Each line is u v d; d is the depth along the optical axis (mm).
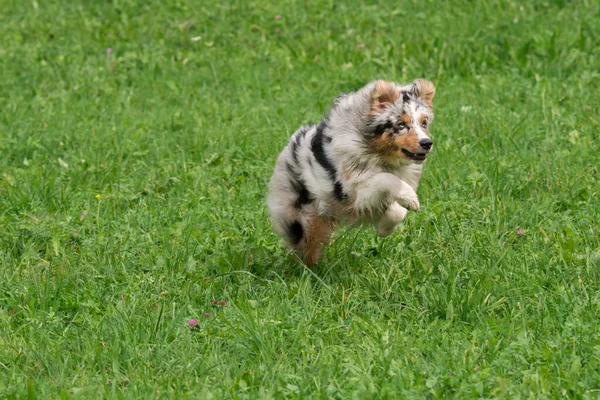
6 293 14992
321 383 11734
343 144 14297
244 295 14602
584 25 26625
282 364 12367
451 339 12828
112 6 32219
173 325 13508
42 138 22203
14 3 33125
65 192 19047
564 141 20297
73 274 15500
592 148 19531
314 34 28766
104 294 14898
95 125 23250
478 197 17766
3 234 17219
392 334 12906
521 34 26797
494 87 23766
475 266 15016
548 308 13492
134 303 14180
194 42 29250
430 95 14578
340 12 30125
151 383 12039
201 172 19875
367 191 14258
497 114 21781
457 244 15914
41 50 29297
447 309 13516
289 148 15336
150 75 27172
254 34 29500
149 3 32312
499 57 26156
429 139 13828
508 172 18609
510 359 12039
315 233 15375
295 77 26234
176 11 31500
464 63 25719
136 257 16219
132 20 31062
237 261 15766
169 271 15609
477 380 11430
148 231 17328
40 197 18906
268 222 17391
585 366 11812
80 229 17312
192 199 18531
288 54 27891
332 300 14375
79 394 11625
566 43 25734
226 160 20625
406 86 14750
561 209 17438
